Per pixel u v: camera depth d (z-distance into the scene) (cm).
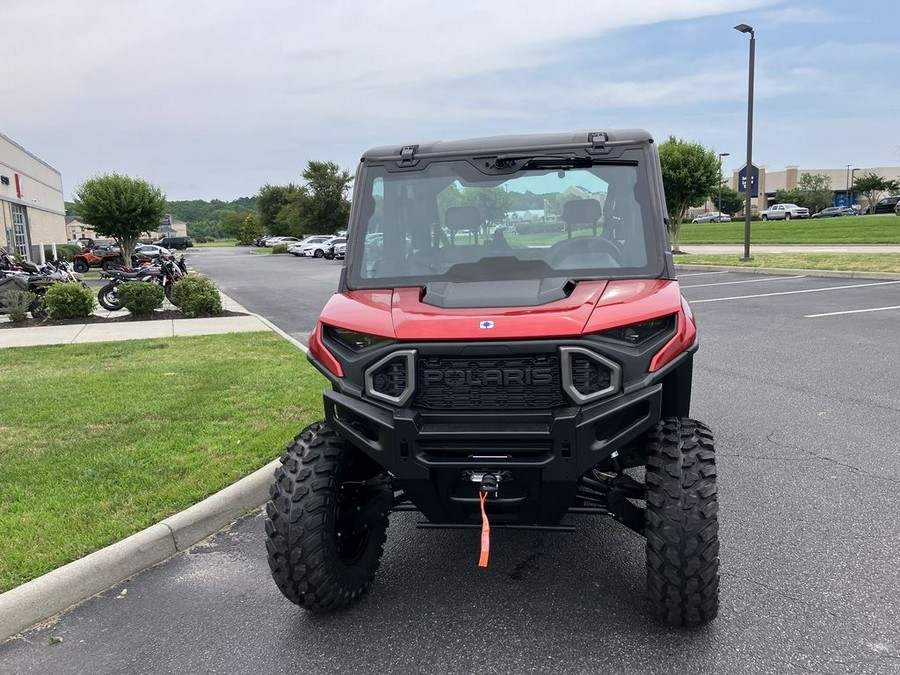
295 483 338
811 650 315
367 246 395
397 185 398
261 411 684
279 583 339
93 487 500
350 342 338
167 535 436
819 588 366
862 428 619
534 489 313
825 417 654
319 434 356
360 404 321
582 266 370
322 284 2528
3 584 376
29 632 359
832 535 425
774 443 590
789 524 441
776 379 800
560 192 380
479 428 306
